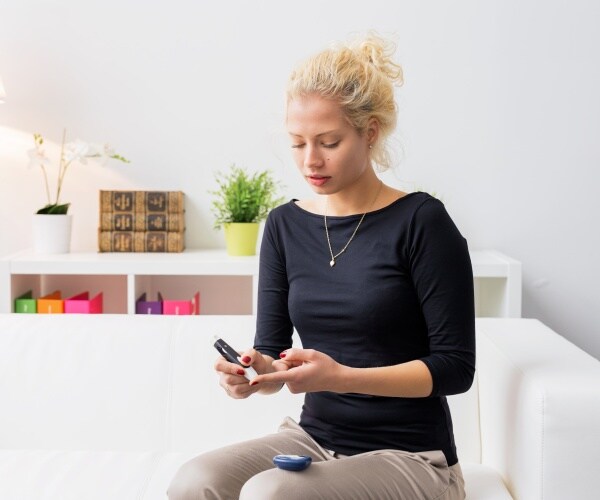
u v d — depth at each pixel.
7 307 2.76
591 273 3.13
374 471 1.39
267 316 1.68
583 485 1.46
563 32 3.06
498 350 1.78
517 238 3.12
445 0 3.06
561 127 3.08
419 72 3.08
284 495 1.29
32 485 1.67
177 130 3.11
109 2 3.08
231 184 2.92
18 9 3.07
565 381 1.51
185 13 3.08
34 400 1.98
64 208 2.98
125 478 1.71
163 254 2.94
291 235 1.63
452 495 1.48
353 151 1.48
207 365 2.00
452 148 3.10
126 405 1.98
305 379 1.39
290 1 3.07
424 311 1.49
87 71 3.09
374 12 3.07
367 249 1.52
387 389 1.41
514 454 1.62
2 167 3.12
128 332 2.04
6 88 3.09
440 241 1.48
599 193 3.10
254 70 3.09
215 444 1.96
